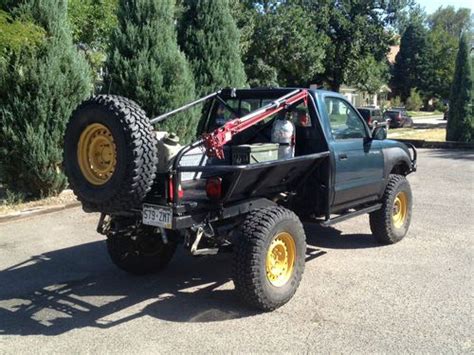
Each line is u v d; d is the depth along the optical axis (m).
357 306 5.23
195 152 5.59
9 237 8.01
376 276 6.11
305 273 6.21
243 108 6.62
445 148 23.16
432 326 4.77
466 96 23.53
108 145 4.77
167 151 5.06
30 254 7.14
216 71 12.24
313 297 5.47
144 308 5.25
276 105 5.73
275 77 30.94
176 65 10.59
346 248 7.27
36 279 6.14
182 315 5.06
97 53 16.84
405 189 7.53
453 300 5.38
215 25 12.44
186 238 5.01
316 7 37.47
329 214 6.18
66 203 10.03
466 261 6.67
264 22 30.34
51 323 4.91
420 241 7.61
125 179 4.59
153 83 10.38
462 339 4.52
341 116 6.52
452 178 13.73
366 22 38.22
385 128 6.81
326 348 4.36
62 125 9.87
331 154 6.03
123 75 10.44
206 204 4.97
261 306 5.02
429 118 60.91
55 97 9.70
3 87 9.48
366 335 4.59
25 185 10.14
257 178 5.21
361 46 39.03
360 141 6.68
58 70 9.69
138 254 6.06
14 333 4.70
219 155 5.08
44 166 9.85
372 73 41.62
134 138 4.56
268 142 6.26
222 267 6.54
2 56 9.31
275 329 4.72
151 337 4.59
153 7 10.52
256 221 5.00
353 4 38.34
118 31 10.55
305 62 32.25
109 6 16.78
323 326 4.78
